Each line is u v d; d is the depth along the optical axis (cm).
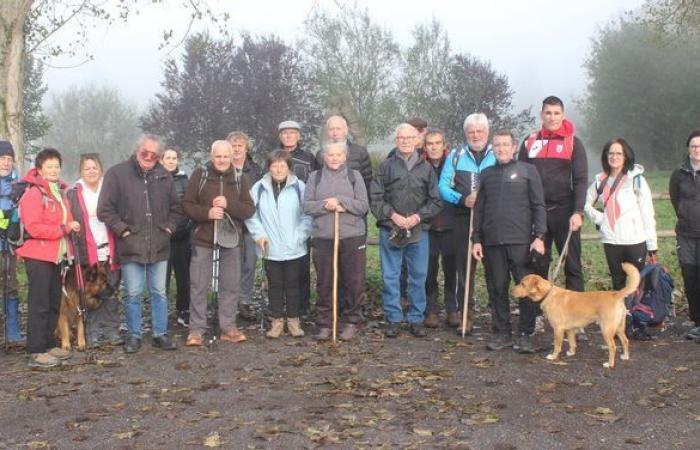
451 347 677
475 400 520
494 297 667
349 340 706
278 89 4156
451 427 466
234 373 600
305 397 533
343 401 523
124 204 665
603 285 924
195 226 701
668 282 691
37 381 586
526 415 486
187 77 4225
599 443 436
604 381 560
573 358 628
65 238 666
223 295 709
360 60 3816
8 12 1057
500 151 647
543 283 623
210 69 4228
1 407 522
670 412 488
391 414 490
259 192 729
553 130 690
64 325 684
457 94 4294
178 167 799
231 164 704
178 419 489
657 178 3042
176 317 836
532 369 596
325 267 709
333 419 483
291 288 726
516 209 649
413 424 472
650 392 531
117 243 674
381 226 717
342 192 702
